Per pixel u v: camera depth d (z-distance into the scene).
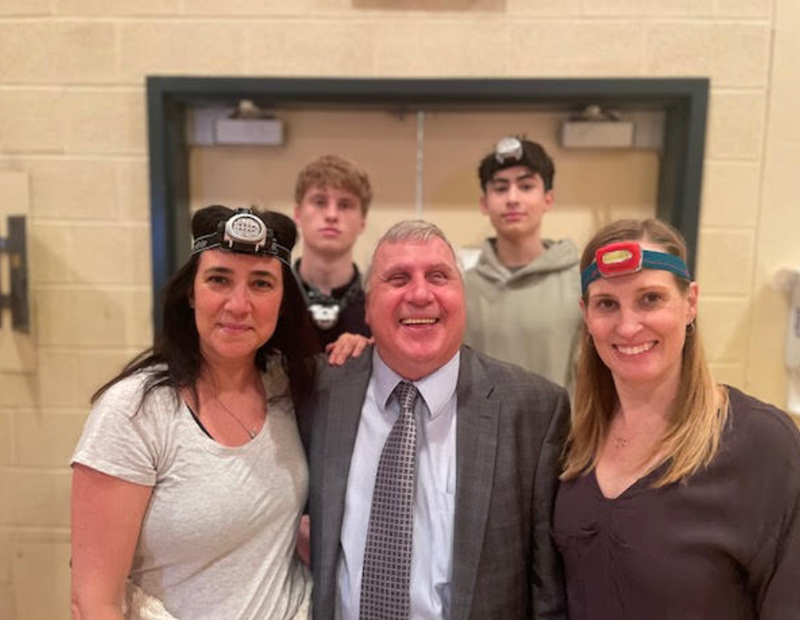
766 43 2.12
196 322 1.25
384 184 2.38
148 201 2.25
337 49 2.15
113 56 2.19
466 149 2.35
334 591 1.32
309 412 1.43
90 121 2.23
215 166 2.39
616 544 1.18
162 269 2.25
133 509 1.17
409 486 1.31
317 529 1.36
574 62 2.13
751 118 2.14
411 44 2.14
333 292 2.09
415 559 1.29
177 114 2.27
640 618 1.16
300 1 2.13
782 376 2.23
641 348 1.17
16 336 2.31
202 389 1.28
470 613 1.25
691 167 2.15
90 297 2.30
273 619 1.26
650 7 2.11
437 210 2.38
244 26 2.15
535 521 1.37
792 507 1.10
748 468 1.12
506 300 2.06
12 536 2.39
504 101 2.19
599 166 2.36
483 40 2.13
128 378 1.24
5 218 2.26
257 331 1.26
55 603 2.39
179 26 2.17
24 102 2.23
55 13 2.19
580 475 1.31
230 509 1.21
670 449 1.17
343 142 2.37
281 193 2.39
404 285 1.32
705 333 2.23
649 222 1.23
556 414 1.41
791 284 2.18
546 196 2.08
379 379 1.41
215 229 1.24
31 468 2.37
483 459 1.32
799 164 2.16
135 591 1.23
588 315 1.24
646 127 2.30
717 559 1.12
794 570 1.10
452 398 1.38
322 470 1.37
